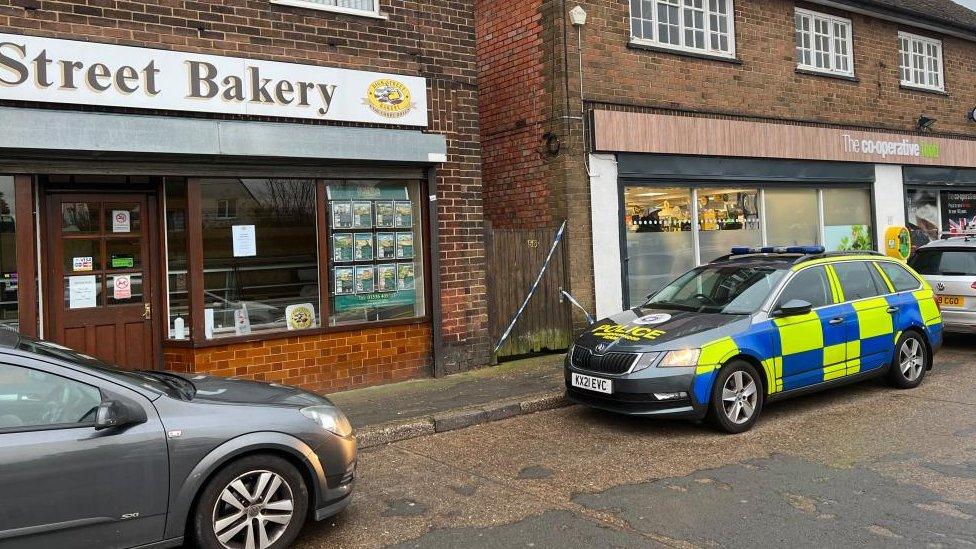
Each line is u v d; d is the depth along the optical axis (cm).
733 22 1170
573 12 976
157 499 355
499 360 934
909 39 1483
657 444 598
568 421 682
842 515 436
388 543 413
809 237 1291
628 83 1039
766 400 648
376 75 802
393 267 834
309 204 784
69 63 634
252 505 384
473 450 596
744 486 490
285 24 750
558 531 423
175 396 384
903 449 564
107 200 719
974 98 1603
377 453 593
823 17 1311
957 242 993
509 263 934
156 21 680
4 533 322
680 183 1093
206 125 684
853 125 1345
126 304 726
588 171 991
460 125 869
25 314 637
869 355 732
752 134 1173
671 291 763
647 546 399
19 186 627
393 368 821
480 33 1101
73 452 337
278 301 762
